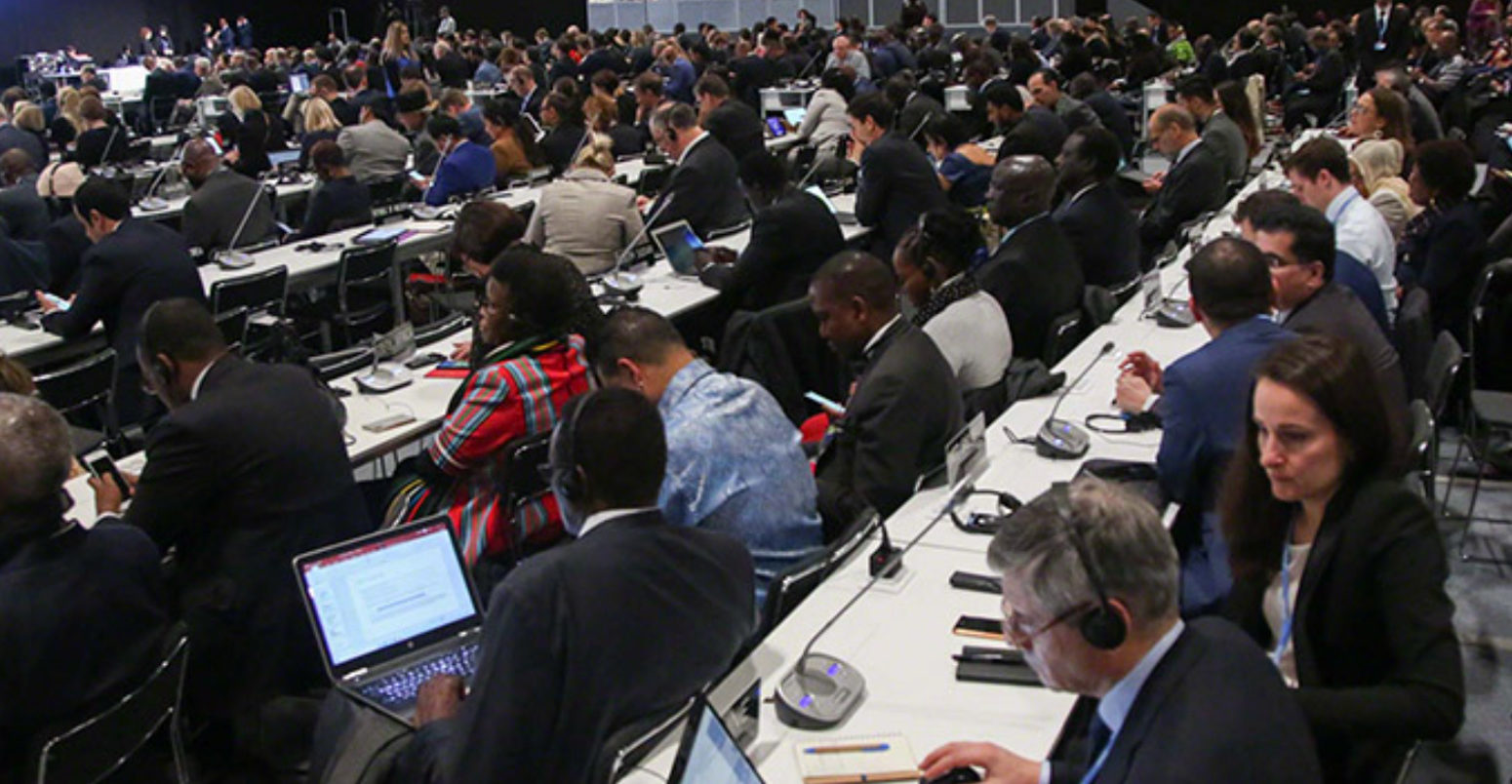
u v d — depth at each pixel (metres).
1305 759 1.35
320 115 9.58
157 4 24.03
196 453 2.81
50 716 2.37
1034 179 4.29
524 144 8.53
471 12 23.64
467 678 2.38
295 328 6.21
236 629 2.89
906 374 2.93
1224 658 1.40
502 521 3.21
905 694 2.12
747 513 2.58
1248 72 12.02
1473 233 4.76
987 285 4.27
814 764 1.91
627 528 1.92
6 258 6.12
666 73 12.87
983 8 19.80
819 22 20.08
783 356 4.82
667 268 5.90
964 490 2.93
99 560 2.42
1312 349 1.87
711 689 1.95
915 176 6.30
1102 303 4.54
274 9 25.52
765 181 5.39
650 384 2.71
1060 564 1.38
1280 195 3.57
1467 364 4.39
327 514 2.96
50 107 14.30
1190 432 2.62
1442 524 4.33
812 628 2.36
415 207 7.47
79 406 4.37
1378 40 12.45
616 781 1.76
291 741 2.84
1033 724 2.02
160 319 2.92
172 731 2.56
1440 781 2.87
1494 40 12.78
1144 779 1.34
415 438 3.74
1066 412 3.54
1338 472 1.85
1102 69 11.30
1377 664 1.85
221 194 6.73
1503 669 3.42
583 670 1.81
